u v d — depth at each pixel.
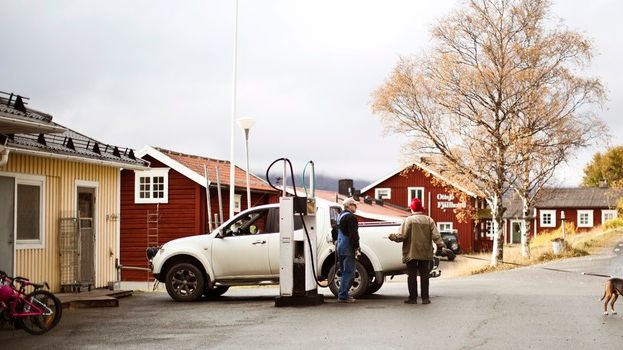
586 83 34.72
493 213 35.47
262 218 19.61
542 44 34.88
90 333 12.45
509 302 16.19
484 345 10.55
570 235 58.75
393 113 36.50
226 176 37.41
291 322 13.39
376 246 17.02
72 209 19.50
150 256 19.52
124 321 13.99
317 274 17.47
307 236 16.25
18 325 12.41
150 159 36.06
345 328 12.45
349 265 16.39
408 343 10.82
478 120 34.53
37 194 18.20
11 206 17.14
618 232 61.97
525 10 34.81
